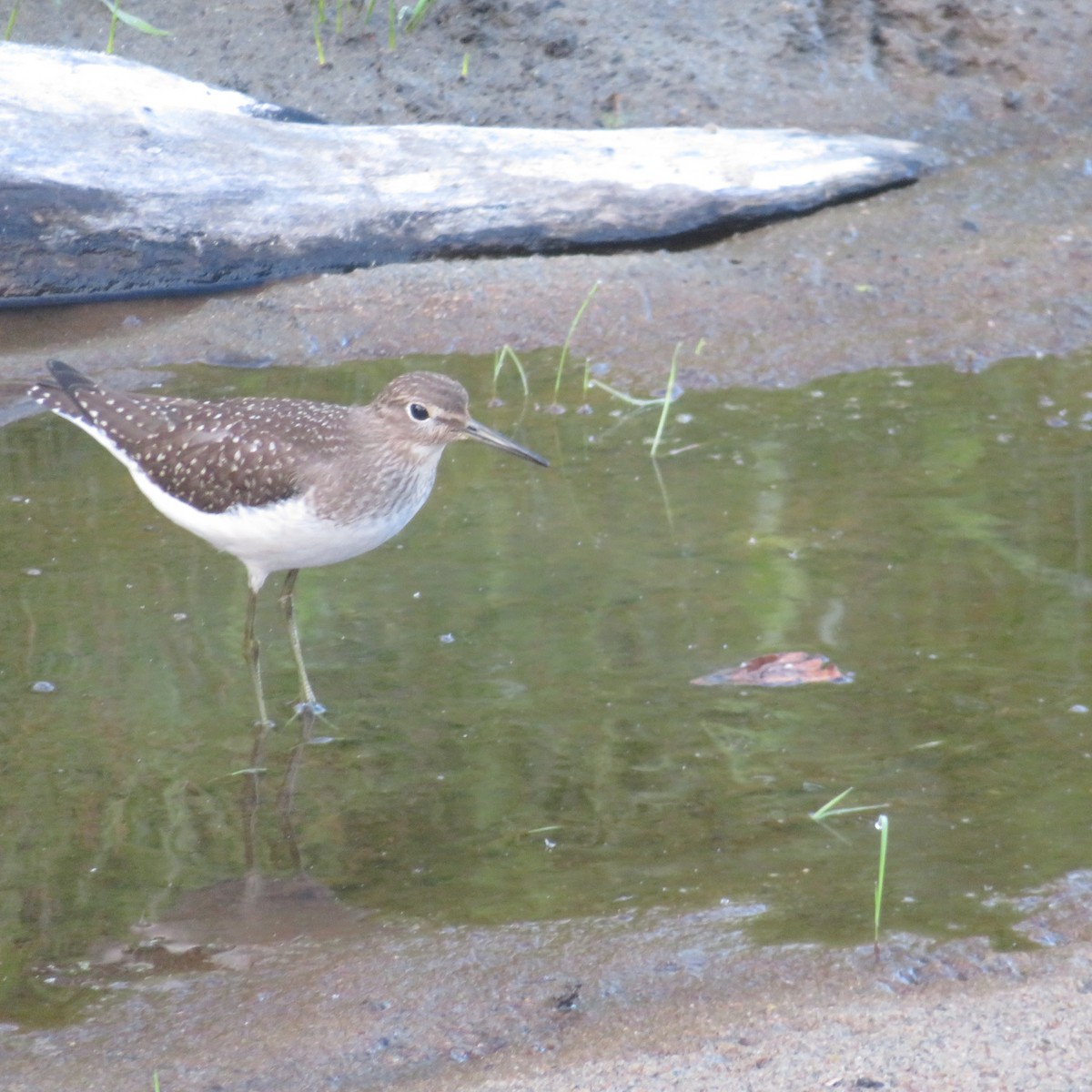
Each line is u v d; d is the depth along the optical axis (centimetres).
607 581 1061
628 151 1686
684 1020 662
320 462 947
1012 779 835
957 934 711
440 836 812
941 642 971
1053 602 1009
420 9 1886
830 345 1434
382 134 1667
